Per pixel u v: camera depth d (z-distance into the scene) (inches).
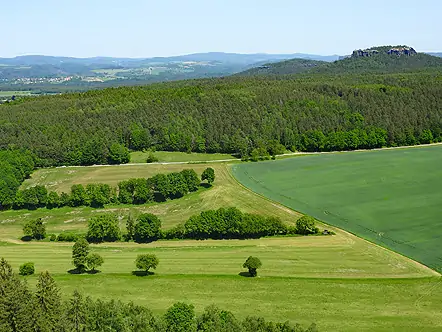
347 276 4030.5
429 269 4170.8
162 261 4424.2
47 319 2775.6
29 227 5201.8
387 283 3865.7
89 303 3004.4
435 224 5255.9
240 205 6122.1
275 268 4200.3
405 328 3152.1
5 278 2977.4
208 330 2847.0
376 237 4958.2
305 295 3644.2
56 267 4311.0
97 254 4298.7
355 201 6161.4
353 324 3196.4
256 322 2891.2
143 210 6156.5
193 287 3794.3
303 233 5113.2
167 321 2935.5
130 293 3686.0
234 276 4013.3
